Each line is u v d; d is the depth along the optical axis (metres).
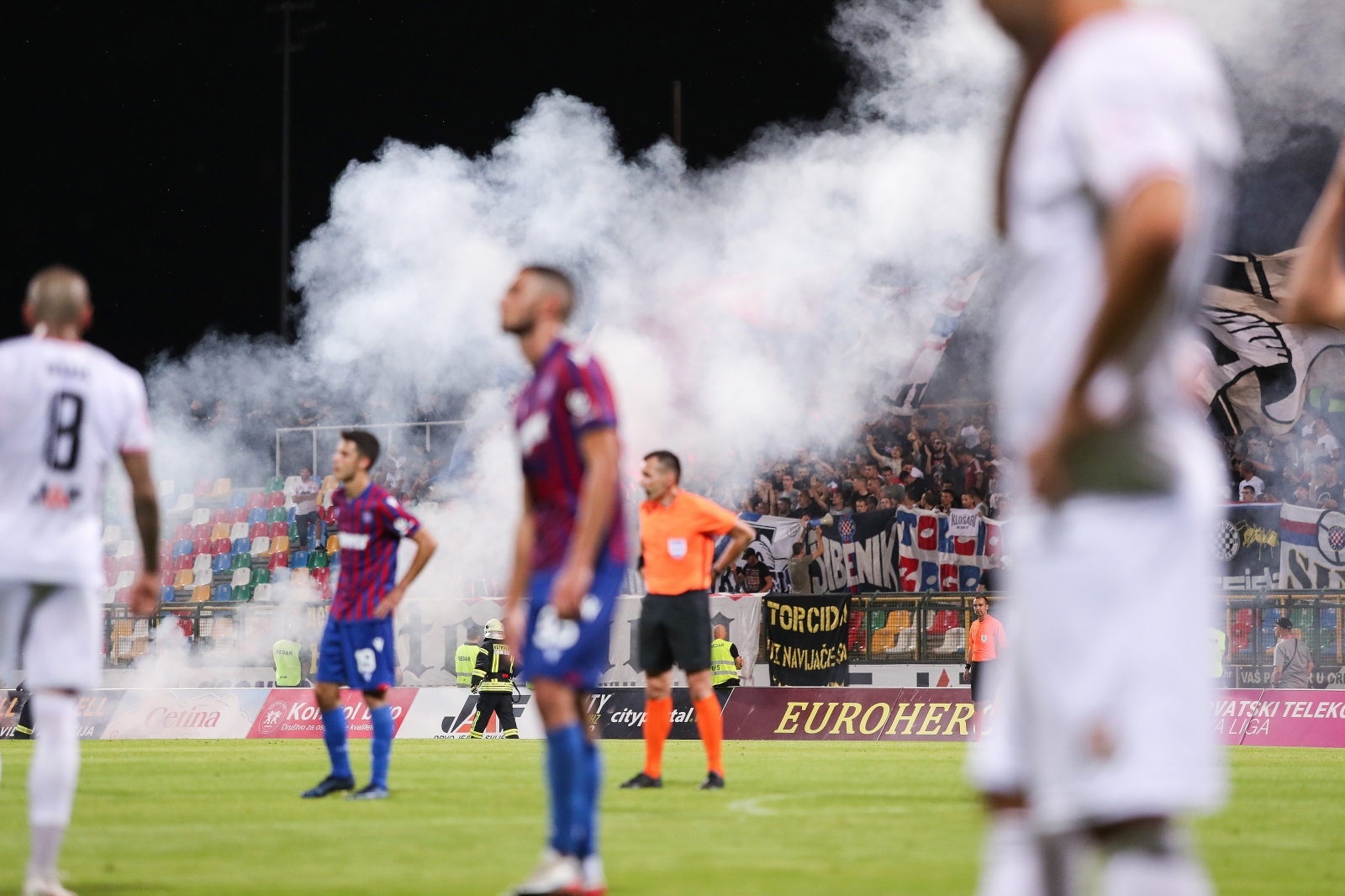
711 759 21.41
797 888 10.94
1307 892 11.03
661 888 11.01
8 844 14.26
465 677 44.25
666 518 21.48
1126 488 4.70
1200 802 4.59
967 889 10.93
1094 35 4.71
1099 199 4.61
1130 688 4.59
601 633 10.24
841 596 42.19
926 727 39.69
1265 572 40.41
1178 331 4.71
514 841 14.20
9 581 10.48
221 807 17.97
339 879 11.46
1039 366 4.77
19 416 10.53
